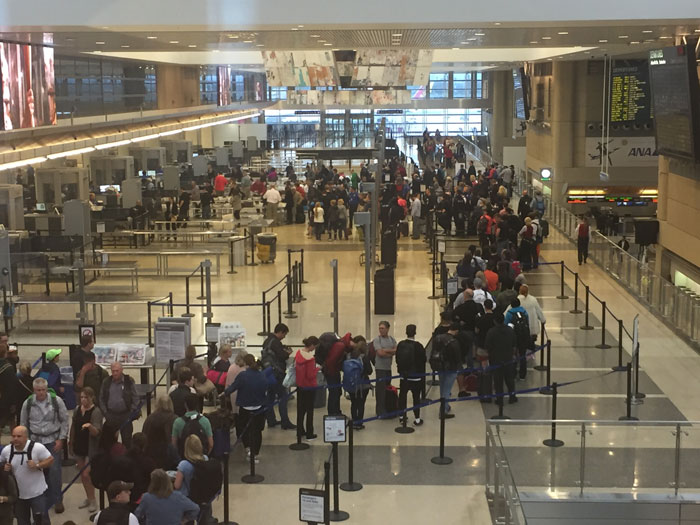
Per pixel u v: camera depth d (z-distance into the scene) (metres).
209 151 45.94
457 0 14.27
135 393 11.21
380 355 13.26
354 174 36.72
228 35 16.64
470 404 13.95
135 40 18.09
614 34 16.92
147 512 8.43
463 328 14.76
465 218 28.78
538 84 36.59
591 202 35.19
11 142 20.95
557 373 15.30
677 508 10.79
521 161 45.78
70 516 10.22
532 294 21.33
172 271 23.42
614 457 10.82
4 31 15.38
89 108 27.20
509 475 9.37
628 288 21.78
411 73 27.97
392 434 12.70
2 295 17.62
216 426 10.59
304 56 28.03
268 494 10.77
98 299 17.86
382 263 24.11
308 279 22.84
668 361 16.09
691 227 20.80
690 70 18.33
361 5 14.35
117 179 31.72
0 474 9.12
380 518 10.16
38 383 10.06
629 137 34.62
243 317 18.84
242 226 27.45
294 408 13.80
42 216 24.27
